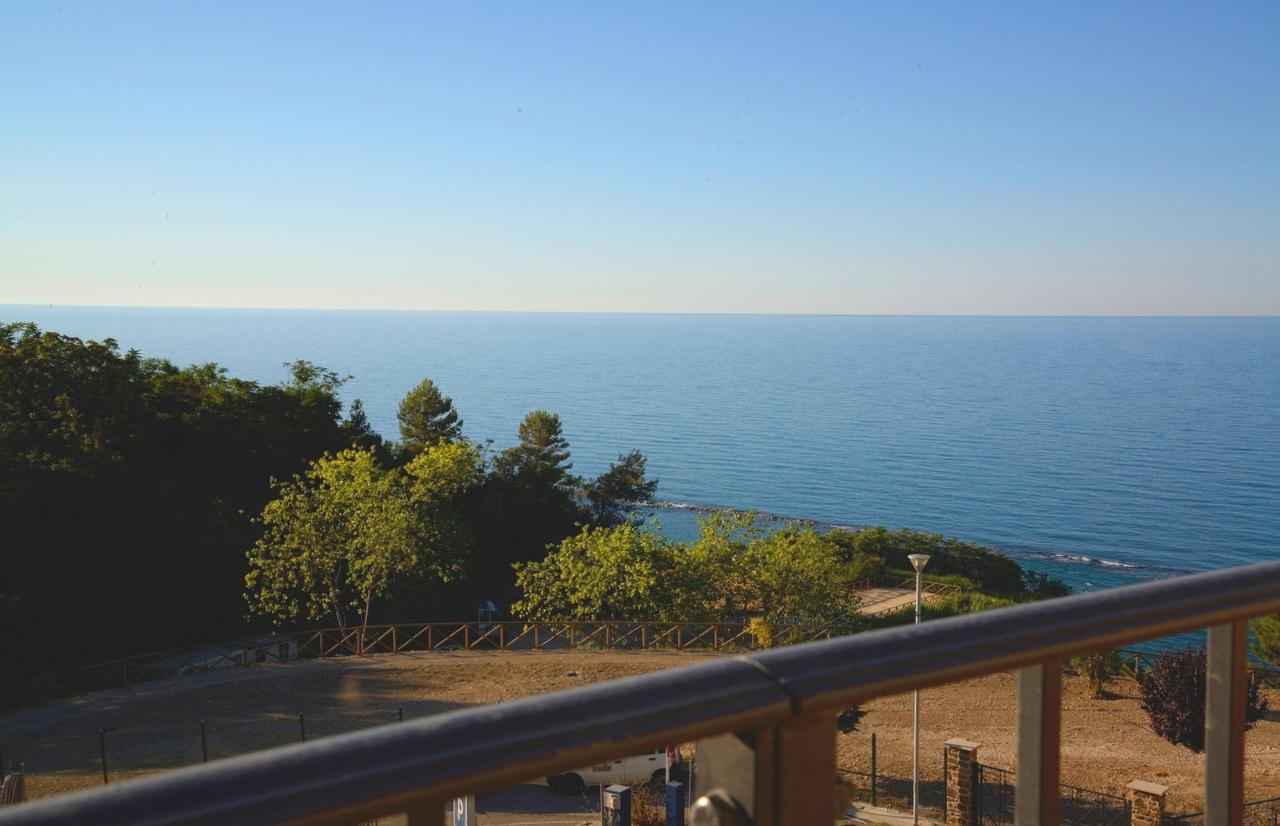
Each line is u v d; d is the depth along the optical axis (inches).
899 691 46.1
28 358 1887.3
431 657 1321.4
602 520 3157.0
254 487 1978.3
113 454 1776.6
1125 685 1237.7
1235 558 4099.4
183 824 30.0
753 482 6082.7
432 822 36.4
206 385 2252.7
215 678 1218.0
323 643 1469.0
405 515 1562.5
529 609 1491.1
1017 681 53.8
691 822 44.6
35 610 1320.1
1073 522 4864.7
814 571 1525.6
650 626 1512.1
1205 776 63.2
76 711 1091.3
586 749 37.7
